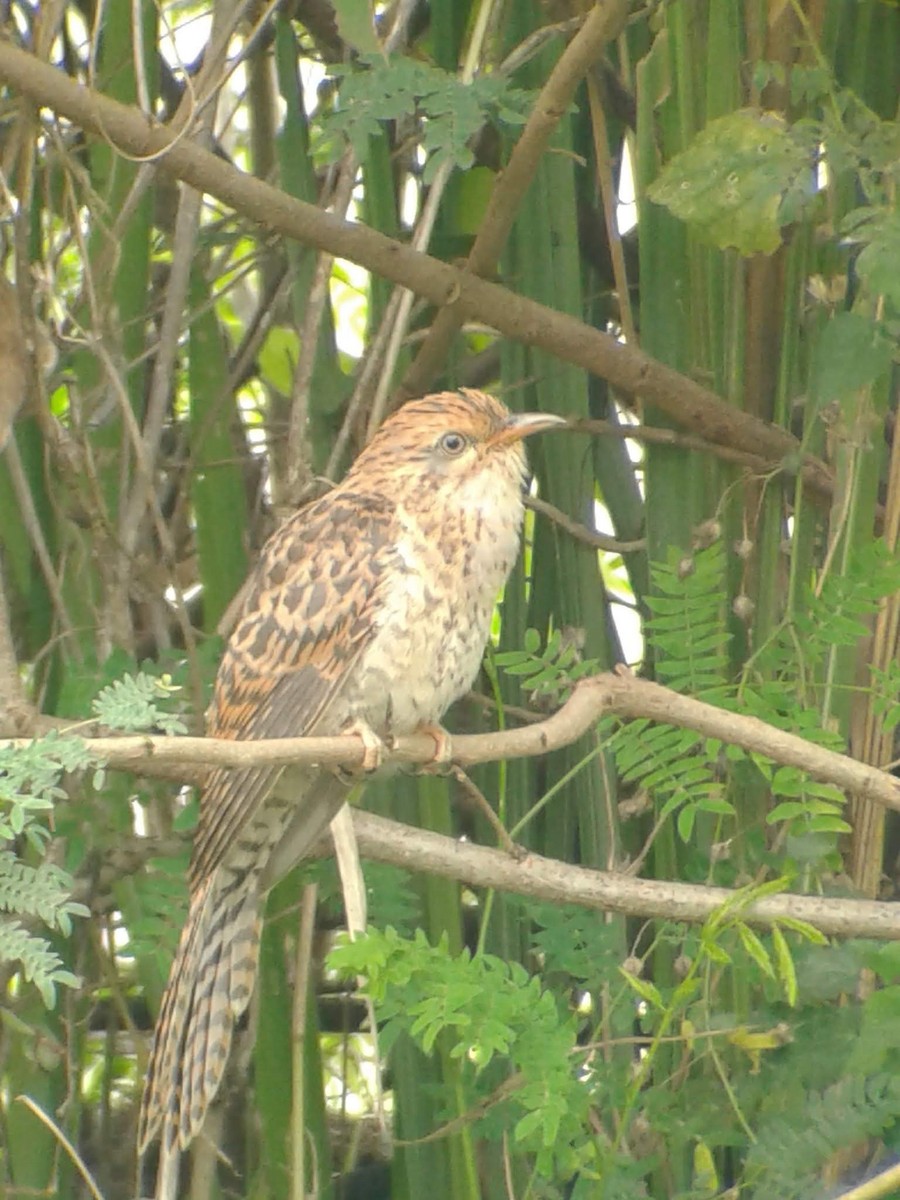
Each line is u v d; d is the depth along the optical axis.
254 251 9.76
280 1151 8.37
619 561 10.68
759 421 8.64
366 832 7.32
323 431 9.22
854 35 8.80
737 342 8.76
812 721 7.40
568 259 8.94
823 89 7.95
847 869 8.39
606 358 8.40
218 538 8.96
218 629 8.45
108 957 8.73
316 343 8.77
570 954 7.83
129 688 5.41
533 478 9.34
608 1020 7.79
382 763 7.02
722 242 7.84
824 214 8.62
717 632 8.06
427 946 6.51
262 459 9.91
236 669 7.68
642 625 8.30
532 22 9.16
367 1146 9.88
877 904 7.40
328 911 9.52
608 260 9.73
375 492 7.73
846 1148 7.21
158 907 7.77
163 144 7.59
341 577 7.54
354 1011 10.12
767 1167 7.18
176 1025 7.30
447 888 8.49
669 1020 6.83
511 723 9.18
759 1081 7.48
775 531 8.64
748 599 8.47
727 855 8.23
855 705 8.27
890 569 7.57
